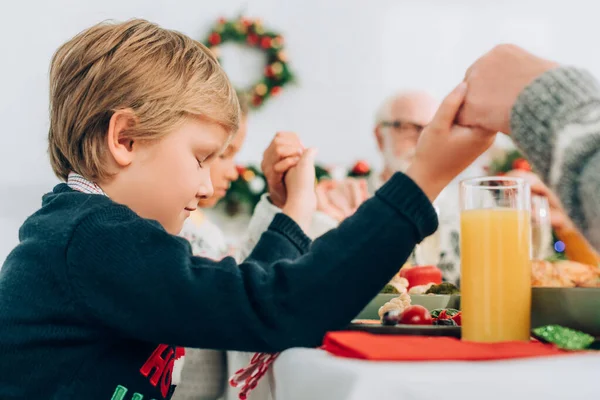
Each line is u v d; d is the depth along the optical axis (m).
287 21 4.23
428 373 0.42
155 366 0.80
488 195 0.63
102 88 0.83
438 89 4.37
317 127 4.21
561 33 4.47
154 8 4.04
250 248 1.15
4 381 0.72
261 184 3.45
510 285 0.61
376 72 4.31
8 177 3.62
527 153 0.59
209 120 0.85
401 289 1.03
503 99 0.61
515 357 0.48
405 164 2.90
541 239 0.76
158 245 0.69
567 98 0.57
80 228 0.73
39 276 0.72
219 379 1.27
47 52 3.76
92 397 0.73
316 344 0.64
